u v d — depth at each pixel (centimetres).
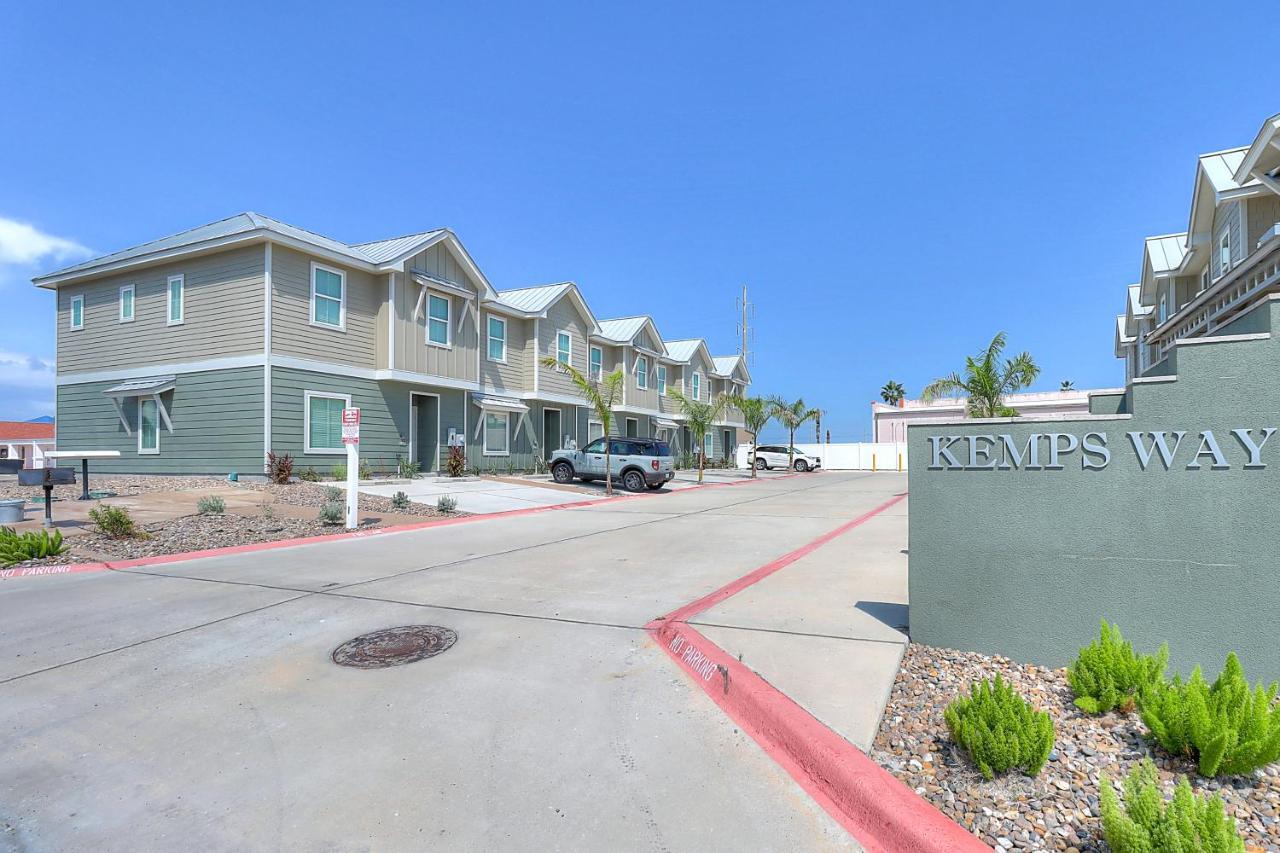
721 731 388
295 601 671
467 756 361
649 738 380
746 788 329
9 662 505
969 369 1591
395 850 284
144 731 395
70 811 316
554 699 433
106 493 1484
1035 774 313
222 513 1235
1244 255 1424
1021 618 462
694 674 473
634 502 1825
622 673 477
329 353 1830
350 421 1174
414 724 399
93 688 457
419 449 2195
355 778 341
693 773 343
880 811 292
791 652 482
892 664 454
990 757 313
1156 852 234
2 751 373
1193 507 418
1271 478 401
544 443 2767
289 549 994
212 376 1753
